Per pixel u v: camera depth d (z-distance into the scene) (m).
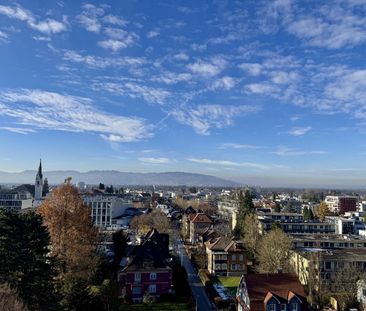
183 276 73.69
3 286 35.22
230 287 74.69
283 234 85.81
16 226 43.38
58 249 58.81
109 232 108.88
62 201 63.12
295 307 53.06
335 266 72.81
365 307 60.19
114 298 52.56
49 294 42.38
